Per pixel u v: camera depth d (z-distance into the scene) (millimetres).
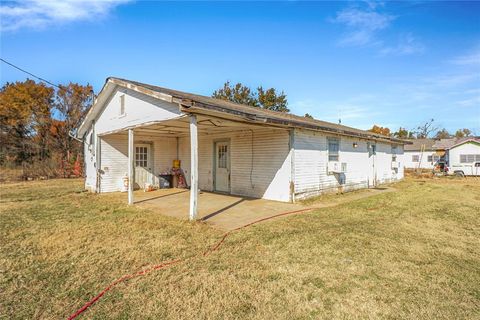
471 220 6277
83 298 2789
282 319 2418
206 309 2574
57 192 11414
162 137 13023
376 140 14391
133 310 2564
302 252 4090
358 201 9039
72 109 26344
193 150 6039
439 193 11281
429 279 3205
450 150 24609
